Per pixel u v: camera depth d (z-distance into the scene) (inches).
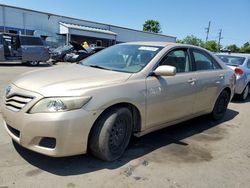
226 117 265.1
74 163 145.1
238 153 178.4
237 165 160.6
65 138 126.5
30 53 679.7
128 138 156.9
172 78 177.2
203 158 166.2
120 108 145.9
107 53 195.2
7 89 148.0
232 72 249.0
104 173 138.3
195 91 196.5
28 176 130.3
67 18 1341.0
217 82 222.5
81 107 128.9
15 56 658.2
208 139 199.3
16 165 138.9
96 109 132.8
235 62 359.6
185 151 174.2
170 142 186.9
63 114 125.3
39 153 139.3
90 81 141.3
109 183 130.2
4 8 1106.1
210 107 224.7
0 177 127.7
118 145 151.6
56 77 146.4
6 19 1117.7
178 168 150.6
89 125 132.0
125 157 157.8
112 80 147.1
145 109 159.0
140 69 163.6
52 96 127.3
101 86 138.7
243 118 266.8
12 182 124.7
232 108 309.0
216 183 138.5
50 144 128.7
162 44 189.8
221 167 156.3
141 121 159.9
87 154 154.9
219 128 227.5
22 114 130.0
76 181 129.5
